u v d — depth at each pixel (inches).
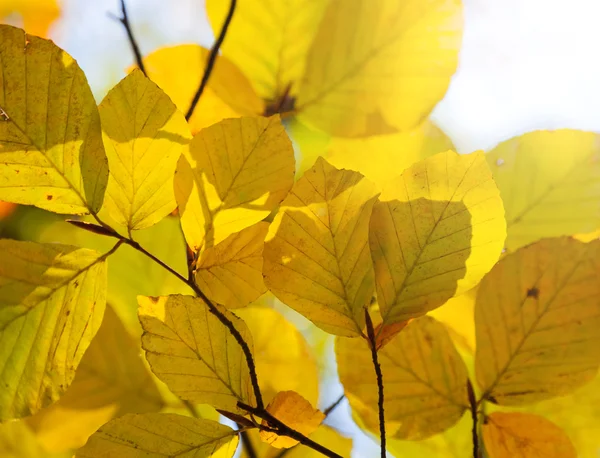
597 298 19.6
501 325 19.9
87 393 21.8
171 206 19.1
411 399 20.5
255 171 19.0
